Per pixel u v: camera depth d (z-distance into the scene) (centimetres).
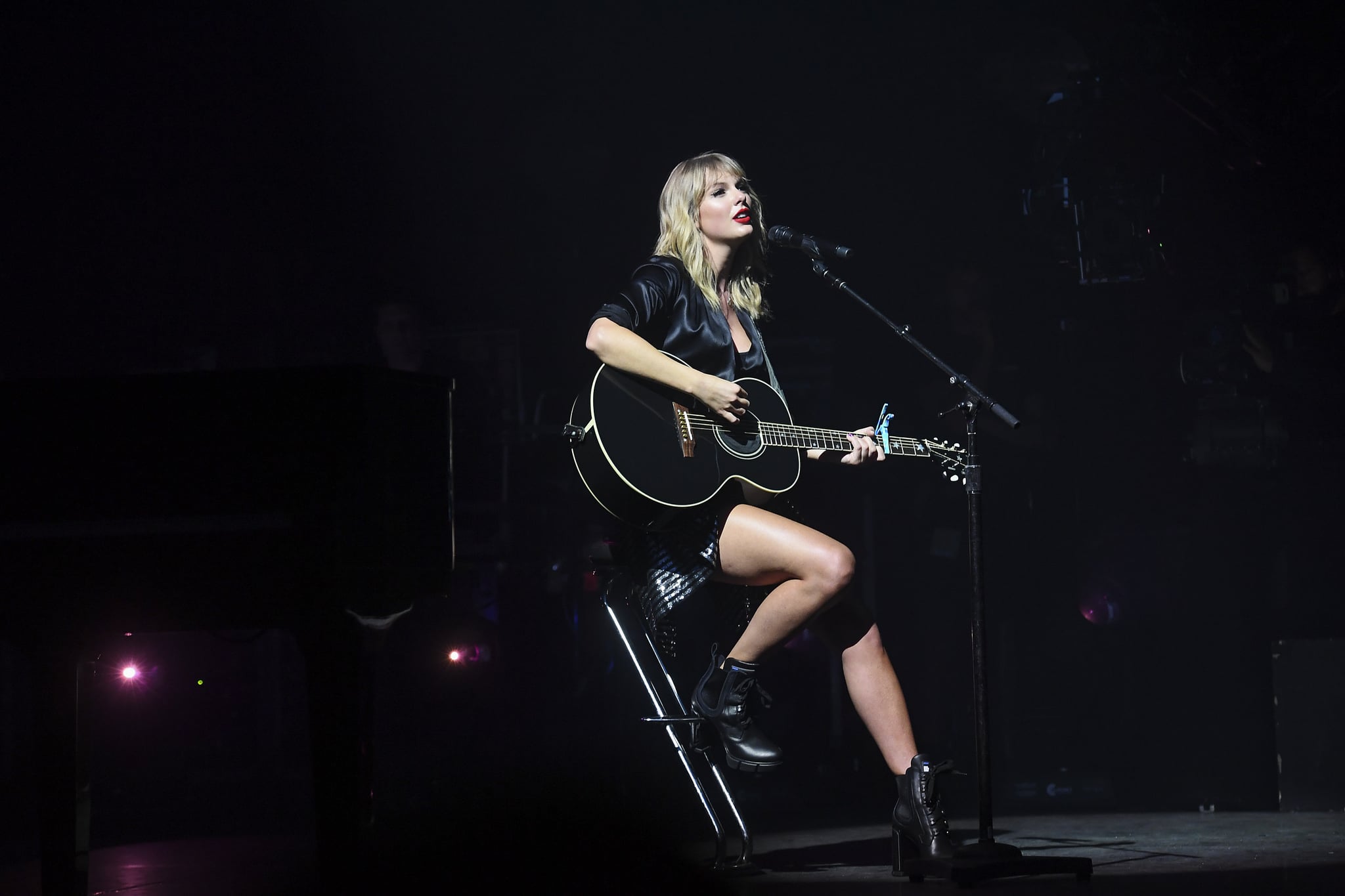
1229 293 952
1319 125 912
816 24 1225
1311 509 866
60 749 450
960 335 1045
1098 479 978
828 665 1001
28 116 1087
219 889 534
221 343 1190
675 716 554
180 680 1041
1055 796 862
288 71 1174
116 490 439
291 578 423
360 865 414
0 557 446
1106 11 939
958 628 1016
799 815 776
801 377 1093
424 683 971
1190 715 888
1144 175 945
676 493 515
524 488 960
